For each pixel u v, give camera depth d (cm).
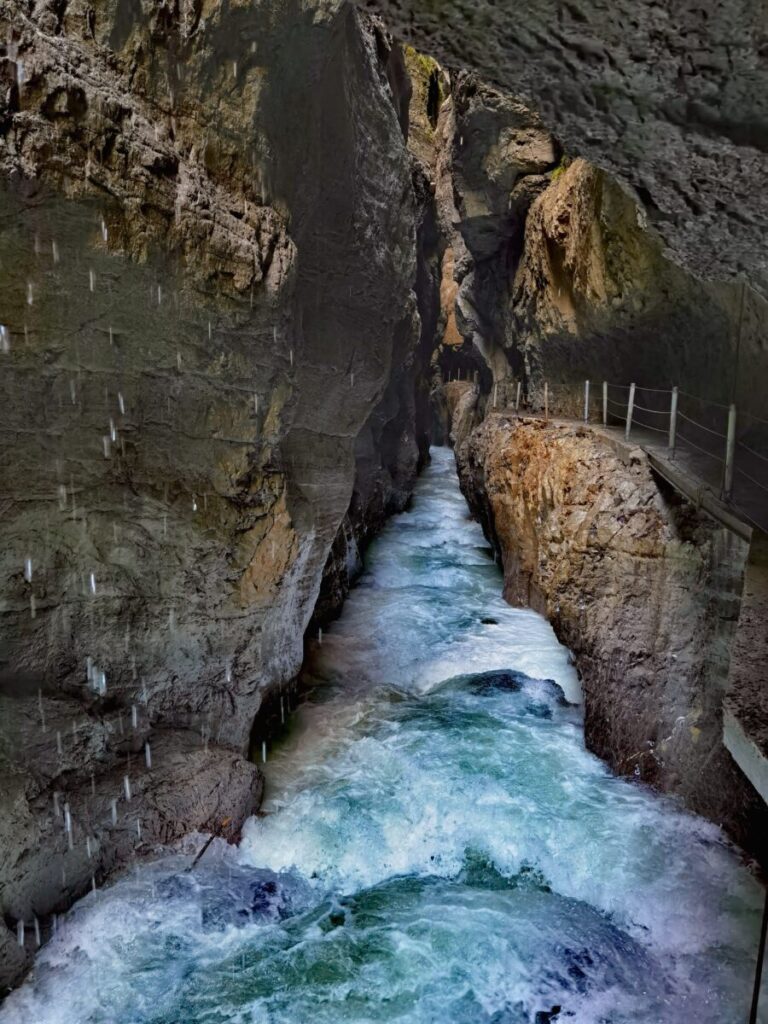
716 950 554
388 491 2092
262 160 604
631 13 290
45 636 583
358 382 939
